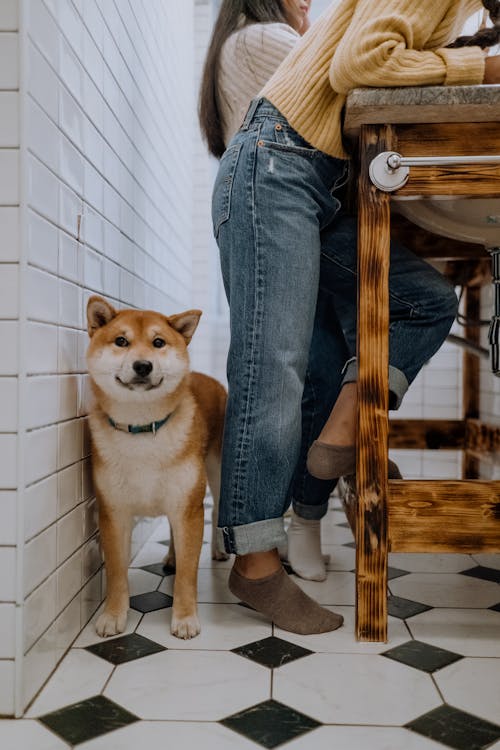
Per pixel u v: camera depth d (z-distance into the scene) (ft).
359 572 3.69
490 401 8.41
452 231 4.45
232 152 4.02
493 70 3.54
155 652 3.56
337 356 5.12
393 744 2.64
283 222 3.82
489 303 8.30
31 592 2.99
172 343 3.93
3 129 2.86
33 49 3.01
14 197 2.87
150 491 3.93
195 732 2.73
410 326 4.18
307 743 2.64
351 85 3.51
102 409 3.85
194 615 3.91
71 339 3.73
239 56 4.49
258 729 2.75
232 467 3.89
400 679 3.22
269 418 3.83
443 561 5.53
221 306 12.20
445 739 2.68
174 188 8.31
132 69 5.54
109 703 2.98
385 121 3.59
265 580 3.90
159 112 7.03
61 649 3.48
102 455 3.86
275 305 3.83
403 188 3.62
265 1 4.63
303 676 3.25
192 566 3.97
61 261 3.50
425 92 3.37
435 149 3.62
